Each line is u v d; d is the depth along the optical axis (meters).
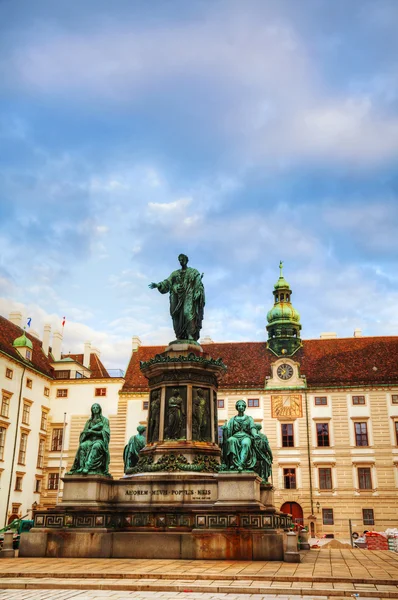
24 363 54.38
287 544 16.19
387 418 56.22
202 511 17.31
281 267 67.62
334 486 55.06
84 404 59.50
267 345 63.94
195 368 20.94
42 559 16.70
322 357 61.50
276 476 56.03
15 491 51.69
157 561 16.00
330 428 56.59
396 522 53.44
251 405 58.12
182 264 23.48
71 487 18.47
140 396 59.16
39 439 56.94
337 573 13.38
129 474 20.06
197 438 20.34
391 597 11.04
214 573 13.11
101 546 17.31
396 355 60.19
